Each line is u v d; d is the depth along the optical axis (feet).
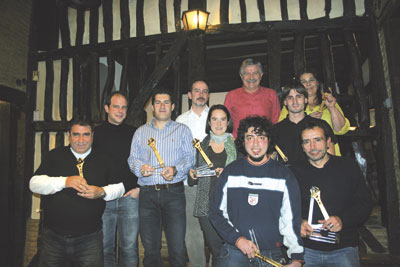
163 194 6.78
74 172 6.42
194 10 10.56
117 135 7.64
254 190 4.96
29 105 12.37
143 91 11.26
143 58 11.85
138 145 7.10
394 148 9.11
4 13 11.12
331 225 5.00
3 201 11.35
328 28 10.49
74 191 6.24
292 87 6.53
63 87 12.55
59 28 13.05
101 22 12.64
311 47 14.65
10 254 11.39
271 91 8.48
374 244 8.81
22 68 12.10
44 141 12.30
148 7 12.09
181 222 6.84
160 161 6.51
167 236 6.85
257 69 8.18
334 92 10.38
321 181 5.39
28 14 12.40
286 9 10.84
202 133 8.00
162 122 7.24
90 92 12.59
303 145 5.49
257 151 4.99
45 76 12.94
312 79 7.58
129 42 12.01
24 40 12.22
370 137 9.84
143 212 6.87
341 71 16.90
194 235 7.45
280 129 6.79
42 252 6.26
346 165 5.42
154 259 6.80
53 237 6.18
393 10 8.59
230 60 16.25
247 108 8.35
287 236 4.81
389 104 9.15
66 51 12.67
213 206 5.27
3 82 11.12
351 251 5.23
